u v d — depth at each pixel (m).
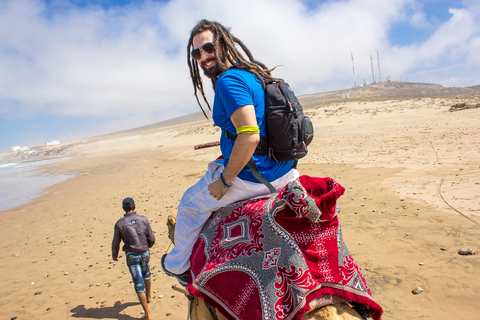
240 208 2.15
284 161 2.16
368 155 17.53
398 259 6.17
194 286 2.11
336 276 1.92
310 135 2.14
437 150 15.86
